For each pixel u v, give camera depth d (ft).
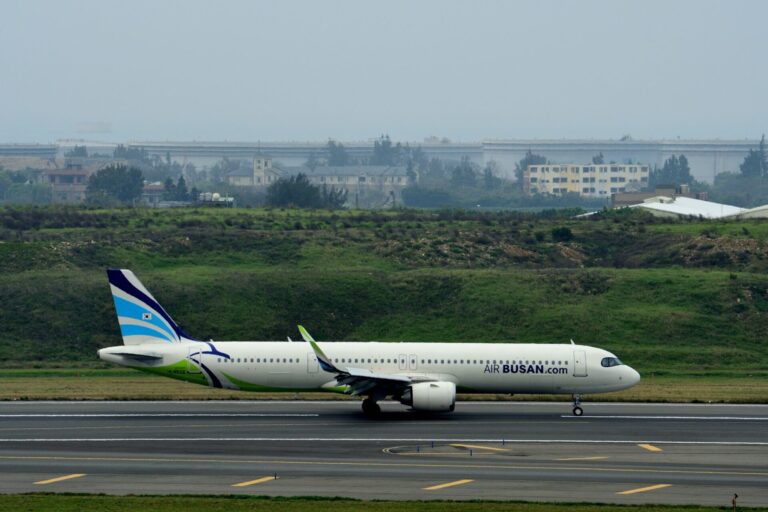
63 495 499.10
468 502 492.54
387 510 472.03
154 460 596.70
